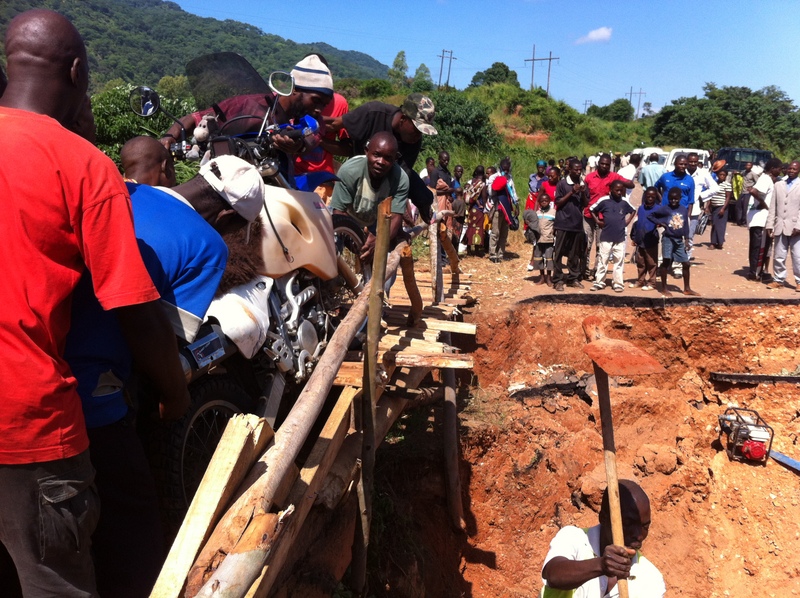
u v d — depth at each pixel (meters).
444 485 7.17
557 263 10.97
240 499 2.27
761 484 9.54
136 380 2.59
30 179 1.82
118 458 2.32
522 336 10.24
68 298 1.97
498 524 7.96
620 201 10.84
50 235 1.85
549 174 11.28
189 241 2.73
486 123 25.66
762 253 12.04
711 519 9.20
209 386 3.04
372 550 5.68
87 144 1.97
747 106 59.56
